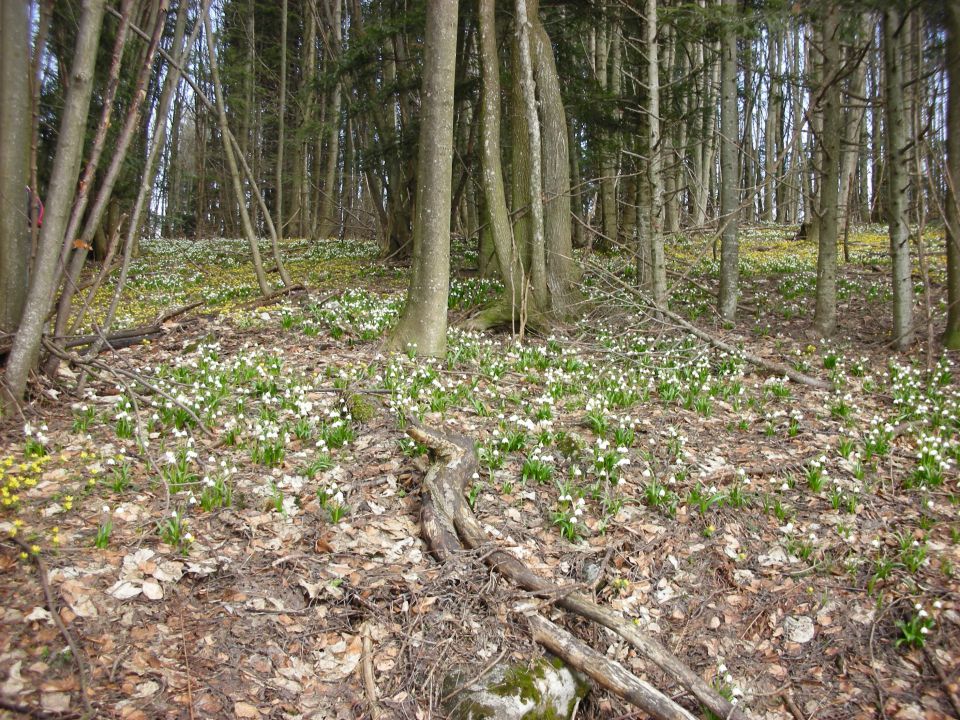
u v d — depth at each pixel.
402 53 19.59
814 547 5.85
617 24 15.20
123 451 5.79
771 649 5.04
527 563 5.23
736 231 12.70
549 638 4.44
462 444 6.25
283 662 4.16
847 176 24.48
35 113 7.32
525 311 11.35
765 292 15.27
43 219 6.48
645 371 9.39
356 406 7.21
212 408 6.99
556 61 16.84
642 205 15.33
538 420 7.60
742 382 9.43
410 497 5.84
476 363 9.30
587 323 11.67
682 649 4.93
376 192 22.52
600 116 15.87
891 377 9.67
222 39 30.77
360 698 4.05
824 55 11.29
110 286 16.89
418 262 9.44
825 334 12.03
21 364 6.50
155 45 7.46
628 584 5.31
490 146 11.58
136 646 3.98
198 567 4.61
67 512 5.02
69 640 3.81
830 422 8.06
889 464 7.04
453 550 5.07
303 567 4.84
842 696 4.68
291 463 6.12
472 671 4.20
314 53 31.33
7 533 4.60
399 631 4.47
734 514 6.20
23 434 6.13
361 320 10.88
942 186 11.73
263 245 28.27
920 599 5.25
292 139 30.92
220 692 3.86
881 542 5.89
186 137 45.31
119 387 7.07
